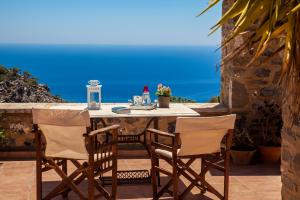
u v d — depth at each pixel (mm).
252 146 6746
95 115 5477
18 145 6949
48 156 4832
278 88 6891
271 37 2967
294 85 3496
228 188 5109
